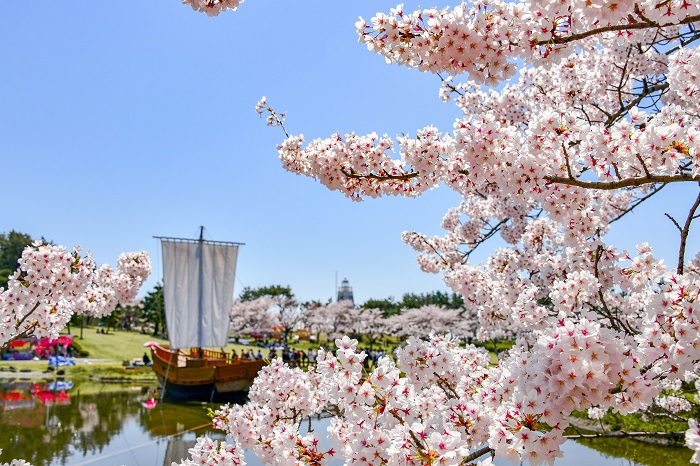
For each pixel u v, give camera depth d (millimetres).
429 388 3816
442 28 2906
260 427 4832
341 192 4609
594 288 4062
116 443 15695
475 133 3307
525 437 2062
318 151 4457
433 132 3936
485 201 11086
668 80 4203
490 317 7371
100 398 25109
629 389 1954
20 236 68750
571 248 4871
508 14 2857
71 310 6781
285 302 63594
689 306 2328
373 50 3223
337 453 3568
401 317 57219
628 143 3000
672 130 2873
